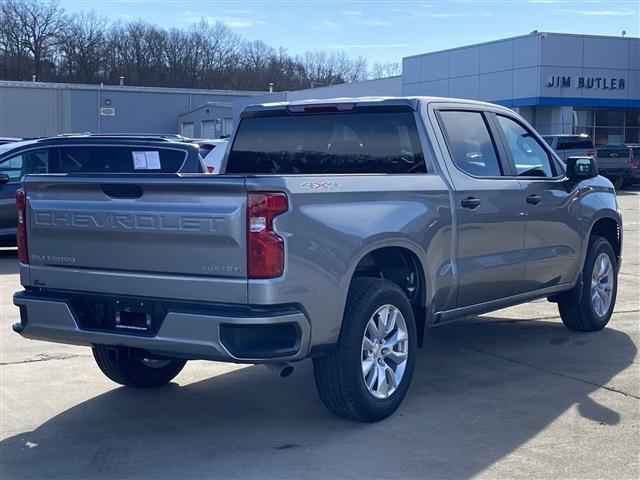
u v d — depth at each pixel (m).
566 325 8.22
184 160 12.71
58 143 13.11
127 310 5.16
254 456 5.06
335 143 6.61
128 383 6.32
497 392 6.25
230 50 88.69
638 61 40.16
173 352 4.96
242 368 7.09
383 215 5.45
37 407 6.06
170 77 85.69
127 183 5.01
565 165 7.69
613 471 4.76
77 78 83.31
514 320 8.81
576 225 7.59
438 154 6.16
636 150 33.03
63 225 5.30
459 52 42.25
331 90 50.34
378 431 5.43
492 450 5.08
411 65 45.31
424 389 6.34
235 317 4.70
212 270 4.81
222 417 5.81
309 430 5.50
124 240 5.08
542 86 38.12
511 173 6.89
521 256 6.86
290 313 4.79
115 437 5.45
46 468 4.95
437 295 6.03
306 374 6.89
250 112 6.94
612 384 6.43
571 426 5.50
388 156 6.35
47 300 5.38
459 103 6.61
